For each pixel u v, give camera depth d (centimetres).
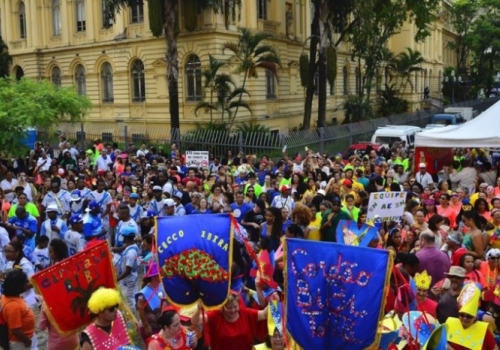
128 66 3625
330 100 4541
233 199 1318
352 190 1373
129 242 926
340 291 500
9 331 675
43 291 606
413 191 1398
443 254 826
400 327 607
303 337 506
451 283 702
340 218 1012
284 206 1323
